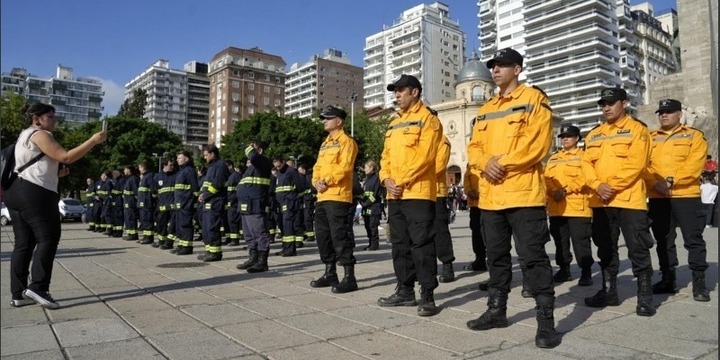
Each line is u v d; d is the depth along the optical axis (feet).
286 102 446.19
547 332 13.46
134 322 16.01
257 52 422.00
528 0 291.99
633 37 309.01
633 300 19.65
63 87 488.85
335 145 22.09
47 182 18.42
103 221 61.87
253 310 17.70
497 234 14.99
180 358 12.46
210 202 31.96
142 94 267.39
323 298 19.88
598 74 265.54
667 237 20.77
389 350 13.08
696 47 110.52
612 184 17.98
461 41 385.50
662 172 20.57
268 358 12.46
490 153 14.78
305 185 46.68
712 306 18.34
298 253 37.81
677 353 12.67
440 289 22.26
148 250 39.73
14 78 461.37
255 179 27.96
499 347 13.33
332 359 12.34
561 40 278.46
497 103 15.23
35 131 18.66
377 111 272.51
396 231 18.45
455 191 127.03
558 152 24.57
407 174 17.03
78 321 16.19
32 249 19.11
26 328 15.31
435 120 17.87
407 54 371.76
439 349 13.16
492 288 15.34
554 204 24.27
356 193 39.81
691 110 96.63
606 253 18.76
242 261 31.99
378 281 24.06
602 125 19.81
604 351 12.90
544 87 286.46
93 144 18.84
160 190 41.37
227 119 394.93
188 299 19.61
